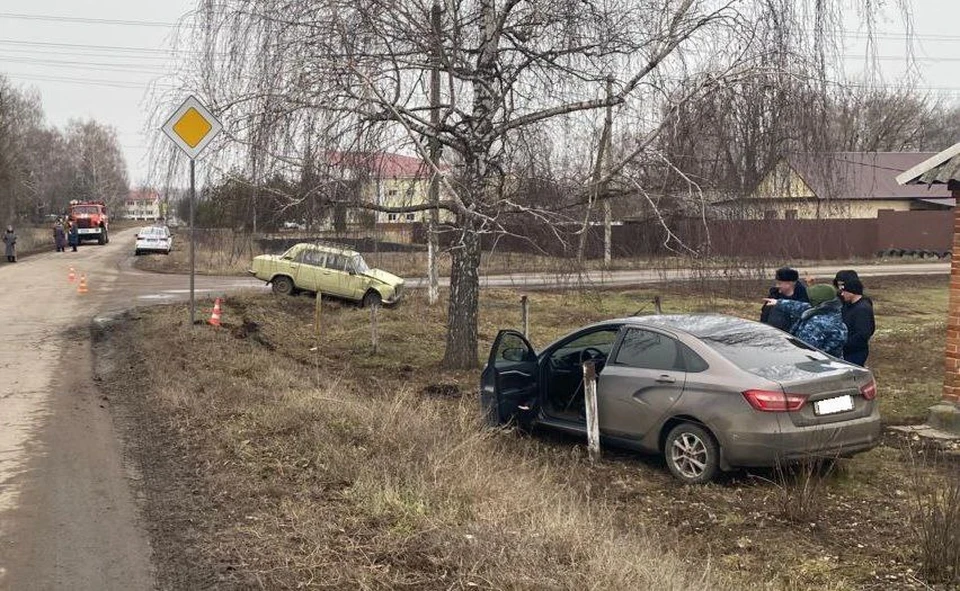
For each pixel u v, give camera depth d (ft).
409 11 31.01
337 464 19.10
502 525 15.25
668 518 19.04
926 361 42.98
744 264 28.25
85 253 140.36
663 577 13.46
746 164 27.45
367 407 24.49
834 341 26.02
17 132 158.20
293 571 13.82
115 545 15.52
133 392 29.96
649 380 22.62
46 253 139.64
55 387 31.42
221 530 15.94
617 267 30.09
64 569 14.44
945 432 27.32
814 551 17.02
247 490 18.08
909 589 15.01
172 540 15.66
